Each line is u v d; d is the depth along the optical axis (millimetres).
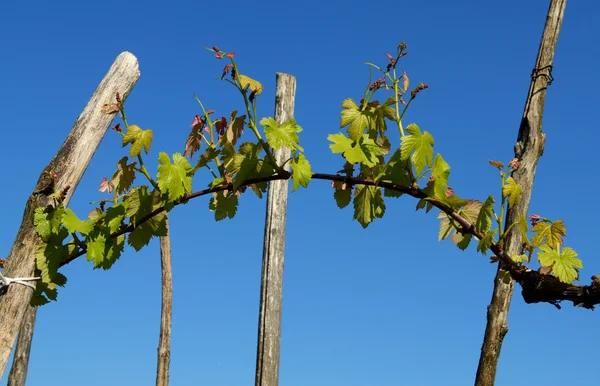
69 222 2439
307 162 2379
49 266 2484
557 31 3088
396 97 2369
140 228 2482
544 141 3041
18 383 4184
